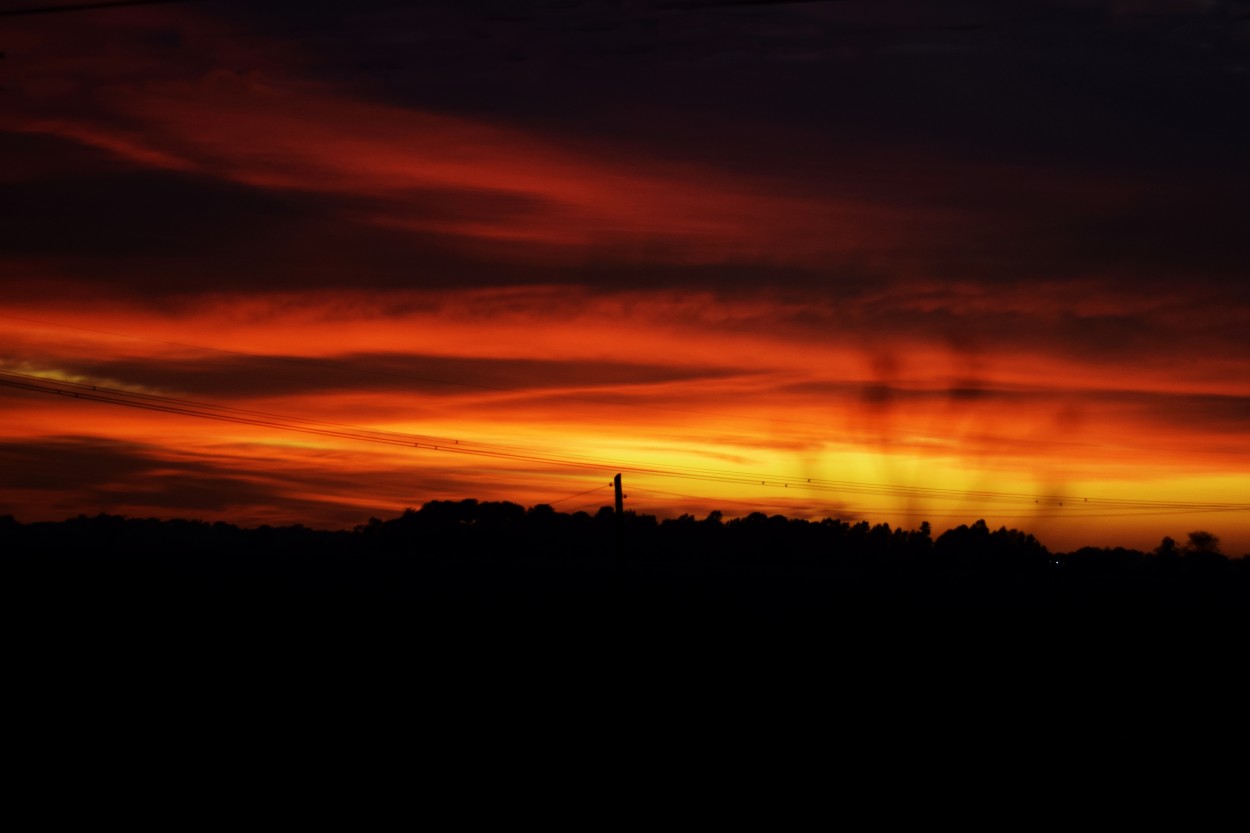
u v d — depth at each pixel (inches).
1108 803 697.6
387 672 1266.0
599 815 638.5
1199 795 726.5
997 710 1109.7
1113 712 1103.0
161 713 979.3
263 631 1406.3
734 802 679.7
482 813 636.7
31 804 637.9
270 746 846.5
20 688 1055.6
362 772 751.7
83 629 1289.4
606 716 1035.3
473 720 995.3
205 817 616.1
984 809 676.1
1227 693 1209.4
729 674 1321.4
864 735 957.2
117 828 588.7
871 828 621.9
